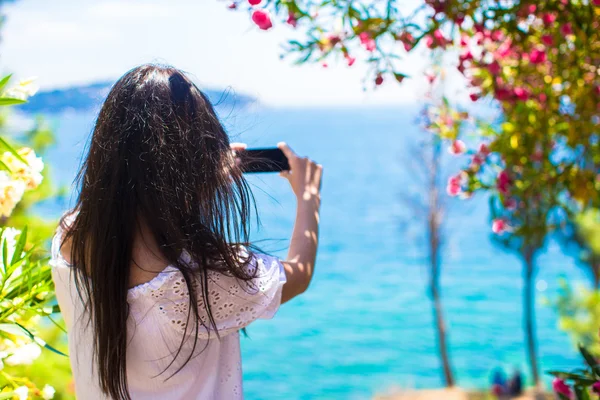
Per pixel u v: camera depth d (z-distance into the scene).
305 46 2.41
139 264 1.17
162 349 1.18
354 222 57.56
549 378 14.84
